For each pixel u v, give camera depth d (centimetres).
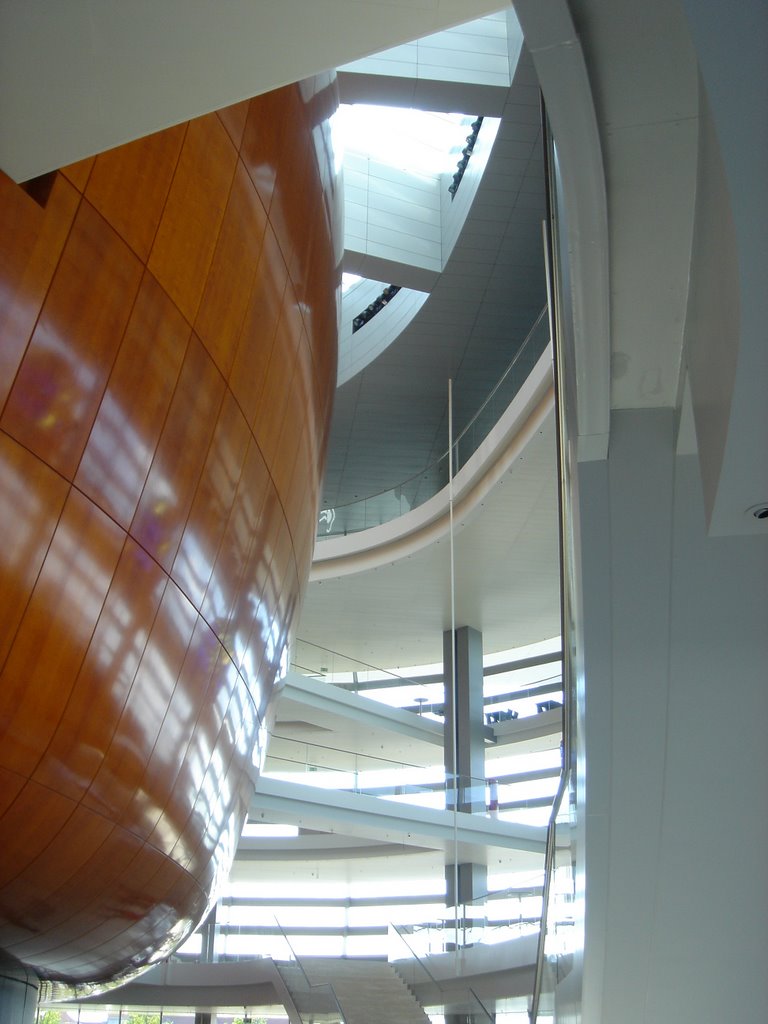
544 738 3034
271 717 959
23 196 454
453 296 2102
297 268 732
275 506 759
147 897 738
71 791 561
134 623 577
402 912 3275
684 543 425
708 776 443
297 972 1838
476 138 1941
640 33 263
